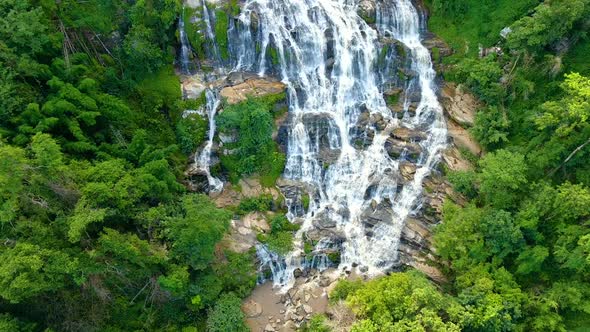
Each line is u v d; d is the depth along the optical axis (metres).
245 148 38.06
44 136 26.22
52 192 26.19
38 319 27.70
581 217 30.52
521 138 38.06
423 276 32.62
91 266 26.16
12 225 24.89
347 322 31.05
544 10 36.03
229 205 37.72
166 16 39.03
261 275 35.75
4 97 28.81
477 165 39.12
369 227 37.94
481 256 31.70
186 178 37.91
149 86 39.16
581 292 29.69
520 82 38.66
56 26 34.97
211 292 31.84
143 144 33.56
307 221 38.41
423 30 45.81
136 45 37.31
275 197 38.44
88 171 28.23
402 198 38.47
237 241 36.03
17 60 30.56
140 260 28.02
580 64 37.53
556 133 32.94
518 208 32.44
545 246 31.48
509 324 28.58
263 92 39.91
